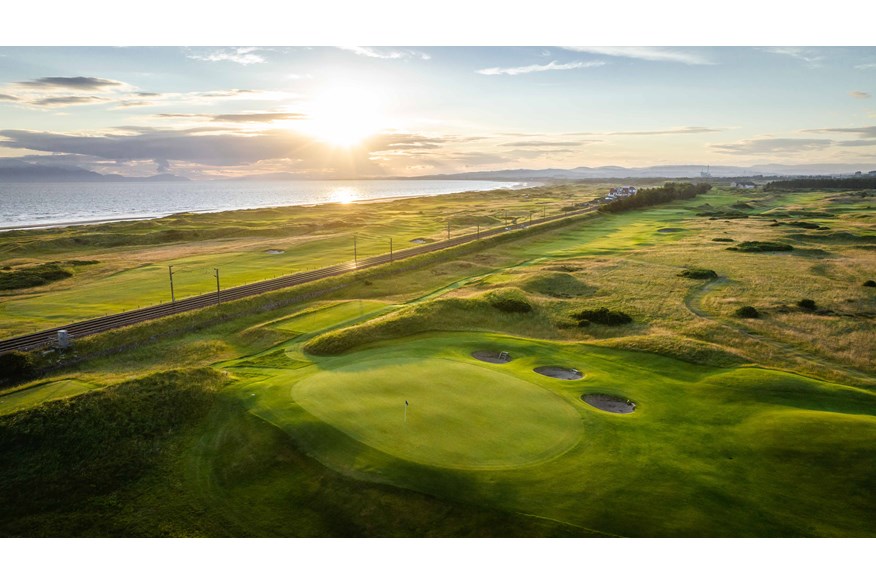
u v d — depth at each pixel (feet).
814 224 457.27
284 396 115.85
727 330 189.06
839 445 95.76
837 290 249.14
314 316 213.05
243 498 85.97
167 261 338.75
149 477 93.50
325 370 135.95
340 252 376.27
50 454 97.30
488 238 406.21
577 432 101.14
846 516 78.48
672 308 222.89
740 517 77.77
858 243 369.30
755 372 139.95
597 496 81.82
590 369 146.20
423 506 80.07
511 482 84.58
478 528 75.66
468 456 91.15
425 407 109.29
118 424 106.22
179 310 215.72
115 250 391.65
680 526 75.36
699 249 366.84
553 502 80.33
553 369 147.64
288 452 95.20
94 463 96.02
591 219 547.49
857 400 124.67
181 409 113.60
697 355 156.35
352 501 82.43
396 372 131.03
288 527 79.15
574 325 202.18
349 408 108.27
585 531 74.23
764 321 202.90
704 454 95.96
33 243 390.01
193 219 590.14
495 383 124.36
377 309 224.74
